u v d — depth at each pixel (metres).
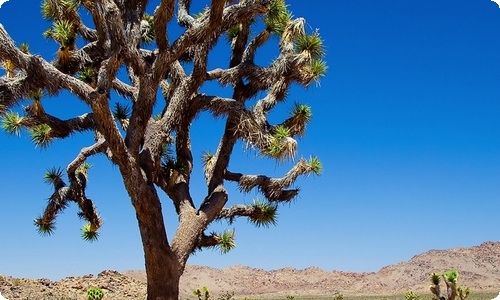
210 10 9.66
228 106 10.30
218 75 10.99
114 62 9.27
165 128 10.71
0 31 8.89
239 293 146.62
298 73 10.76
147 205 9.92
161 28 9.62
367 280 152.50
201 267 160.25
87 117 11.28
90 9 10.14
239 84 11.18
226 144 11.38
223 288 150.12
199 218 10.74
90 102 9.05
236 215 11.24
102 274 36.34
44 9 11.12
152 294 10.20
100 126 9.30
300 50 10.84
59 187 11.79
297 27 10.78
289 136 10.72
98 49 10.71
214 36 10.35
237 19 10.06
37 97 10.53
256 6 10.00
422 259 156.38
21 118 10.58
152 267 10.13
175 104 10.77
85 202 11.84
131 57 9.47
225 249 11.00
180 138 11.23
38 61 9.08
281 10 11.05
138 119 9.86
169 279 10.19
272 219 11.10
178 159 11.27
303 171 10.88
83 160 11.49
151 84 9.83
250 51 11.27
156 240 10.02
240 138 10.55
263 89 11.16
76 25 11.07
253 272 163.25
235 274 160.62
